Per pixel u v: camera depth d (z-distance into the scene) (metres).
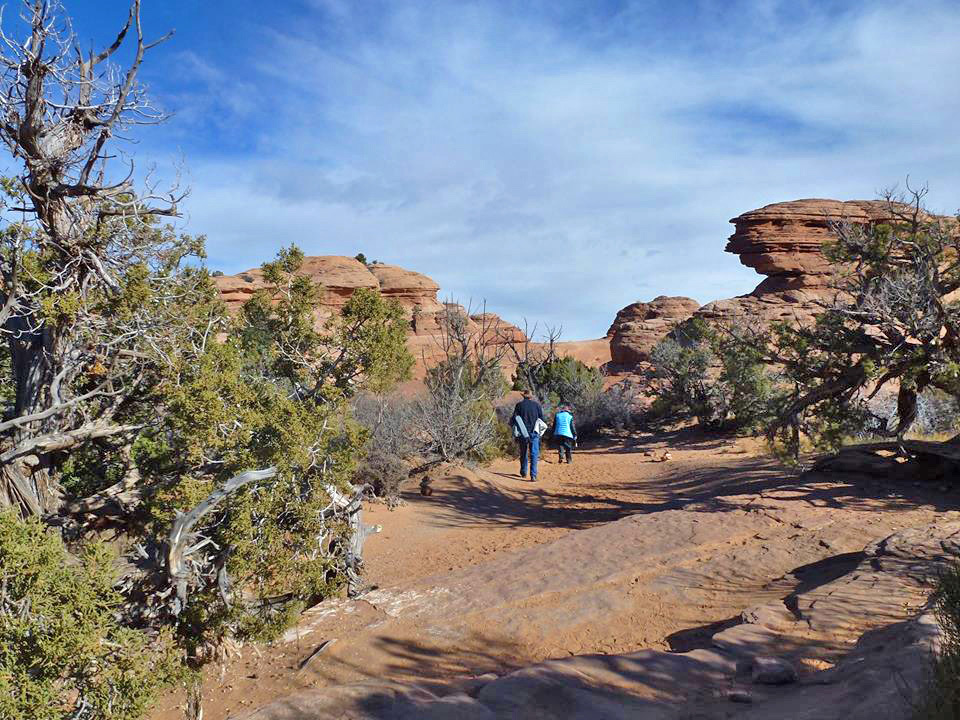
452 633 6.27
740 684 4.31
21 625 3.72
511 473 17.20
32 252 5.91
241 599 5.76
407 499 13.26
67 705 4.15
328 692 4.37
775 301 34.59
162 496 5.57
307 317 8.29
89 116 6.56
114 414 6.63
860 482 10.94
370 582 8.23
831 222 12.34
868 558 6.84
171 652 4.75
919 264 11.02
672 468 17.19
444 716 3.82
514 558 8.52
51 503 6.18
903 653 3.90
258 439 6.27
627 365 44.38
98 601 4.11
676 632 5.98
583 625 6.29
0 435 6.40
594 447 24.09
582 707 3.95
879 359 11.09
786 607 5.92
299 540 6.01
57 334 6.20
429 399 16.98
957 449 10.83
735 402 14.84
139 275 6.07
